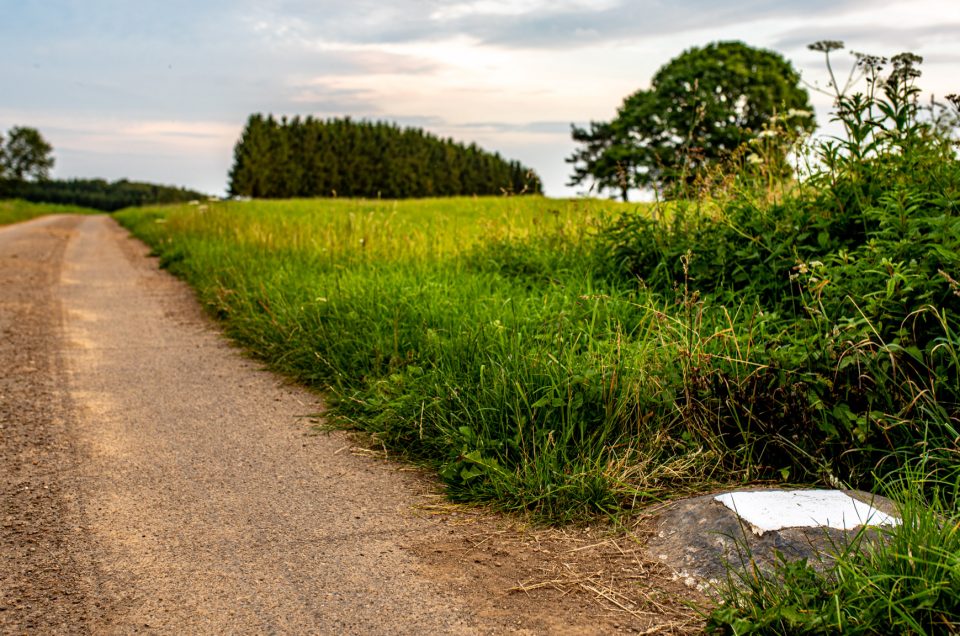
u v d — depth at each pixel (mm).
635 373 3945
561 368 4086
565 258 7188
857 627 2166
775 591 2434
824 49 4914
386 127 107625
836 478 3408
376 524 3287
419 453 4129
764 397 3678
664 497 3400
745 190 5914
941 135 5023
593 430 3828
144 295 10102
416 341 5293
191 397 5293
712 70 29938
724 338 4023
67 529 3213
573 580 2775
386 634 2432
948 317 3490
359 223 10516
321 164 91812
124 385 5609
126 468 3953
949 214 3977
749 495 3084
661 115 29906
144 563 2916
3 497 3541
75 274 12594
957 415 3322
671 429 3859
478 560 2945
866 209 4621
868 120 4812
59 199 115688
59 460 4055
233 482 3773
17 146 114938
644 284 5688
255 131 86375
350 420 4602
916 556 2367
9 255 15672
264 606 2605
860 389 3465
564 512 3299
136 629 2455
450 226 11445
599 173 33094
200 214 18516
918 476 3158
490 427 3928
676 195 6395
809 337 3875
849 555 2568
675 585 2703
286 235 11578
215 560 2947
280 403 5148
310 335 5977
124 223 33281
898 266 3570
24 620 2498
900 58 4637
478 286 6562
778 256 4973
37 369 6047
